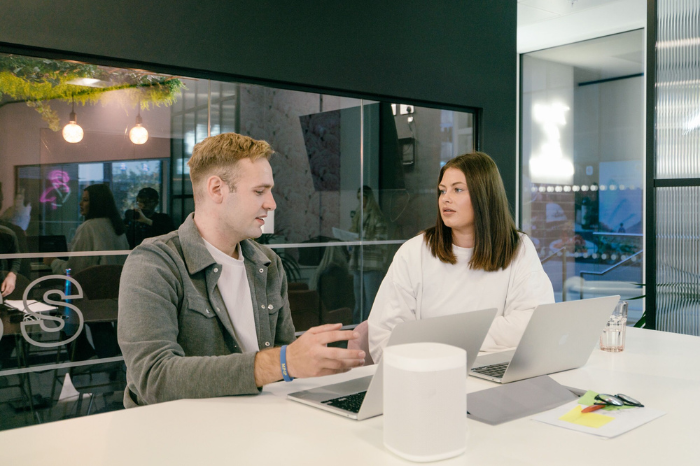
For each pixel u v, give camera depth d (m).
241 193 1.52
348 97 3.92
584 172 5.75
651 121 3.43
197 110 3.30
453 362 0.94
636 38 5.41
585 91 5.77
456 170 2.09
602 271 5.59
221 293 1.58
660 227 3.42
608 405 1.22
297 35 3.54
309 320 3.84
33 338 2.86
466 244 2.16
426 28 4.15
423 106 4.29
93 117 2.98
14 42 2.66
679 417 1.16
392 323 2.11
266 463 0.92
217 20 3.23
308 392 1.30
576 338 1.50
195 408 1.20
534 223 6.19
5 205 2.77
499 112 4.63
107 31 2.89
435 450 0.92
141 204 3.15
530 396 1.26
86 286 3.00
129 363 1.36
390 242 4.20
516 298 2.10
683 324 3.34
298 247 3.78
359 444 1.00
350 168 3.98
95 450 0.97
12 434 1.05
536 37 5.75
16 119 2.78
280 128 3.63
